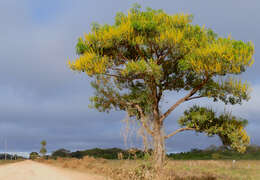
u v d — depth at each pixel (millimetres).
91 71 15352
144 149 11141
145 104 14539
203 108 15656
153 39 15734
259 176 15344
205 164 23281
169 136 15312
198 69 14156
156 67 14398
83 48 16016
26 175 11547
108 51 16438
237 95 14539
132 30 15367
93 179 11289
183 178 11969
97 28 16688
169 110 15594
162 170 11086
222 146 15164
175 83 17844
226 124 14695
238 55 13008
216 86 15102
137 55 17344
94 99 18406
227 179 13828
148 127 11531
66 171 15172
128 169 11367
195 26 16781
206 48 14484
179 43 15273
